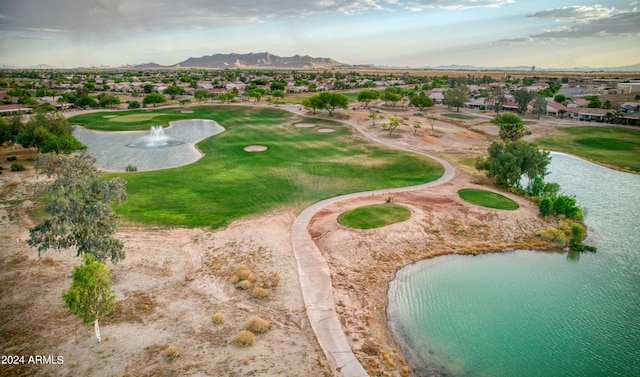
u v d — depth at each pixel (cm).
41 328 2420
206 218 4269
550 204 4503
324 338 2450
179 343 2291
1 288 2855
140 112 13112
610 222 4612
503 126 8394
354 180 5709
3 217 4256
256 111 12825
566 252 3891
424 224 4162
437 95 16638
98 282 2194
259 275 3141
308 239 3831
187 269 3219
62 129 7550
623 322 2762
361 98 13612
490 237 4084
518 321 2753
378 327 2638
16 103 13512
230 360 2155
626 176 6531
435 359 2352
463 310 2869
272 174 5972
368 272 3366
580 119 11981
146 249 3522
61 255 3388
